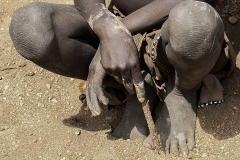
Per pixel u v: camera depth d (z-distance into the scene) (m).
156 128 1.50
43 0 2.06
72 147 1.51
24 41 1.36
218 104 1.53
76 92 1.73
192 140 1.47
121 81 1.34
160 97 1.62
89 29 1.47
